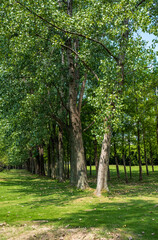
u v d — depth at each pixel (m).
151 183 23.95
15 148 26.12
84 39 18.47
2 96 18.25
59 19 14.33
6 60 18.05
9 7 14.04
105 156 15.43
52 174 34.91
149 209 10.07
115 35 14.69
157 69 14.92
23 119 19.44
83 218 8.75
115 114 12.19
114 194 15.24
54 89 22.08
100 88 12.50
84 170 18.72
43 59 17.94
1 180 31.39
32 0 13.77
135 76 15.55
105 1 14.74
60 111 23.73
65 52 22.12
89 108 27.88
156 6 15.52
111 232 6.93
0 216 9.70
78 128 19.72
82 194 15.72
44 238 6.85
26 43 16.08
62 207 11.38
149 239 6.27
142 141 32.16
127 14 12.72
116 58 15.24
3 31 15.02
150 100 26.97
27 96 17.78
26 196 16.31
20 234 7.20
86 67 17.70
